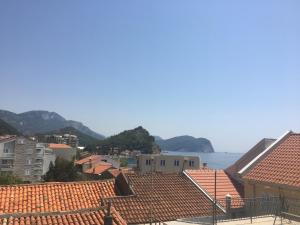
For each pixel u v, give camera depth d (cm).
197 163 8150
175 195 2212
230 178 2691
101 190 2144
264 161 2455
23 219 1388
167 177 2442
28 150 10181
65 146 14262
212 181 2569
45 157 10919
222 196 2369
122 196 2055
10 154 9819
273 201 2017
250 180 2317
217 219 2025
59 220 1407
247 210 2114
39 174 10419
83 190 2094
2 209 1755
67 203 1928
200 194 2289
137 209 1969
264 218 1975
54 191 2016
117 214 1497
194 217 1988
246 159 2720
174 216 1978
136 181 2264
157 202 2077
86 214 1464
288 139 2609
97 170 9138
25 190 1962
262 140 2750
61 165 7056
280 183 2095
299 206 1892
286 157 2380
